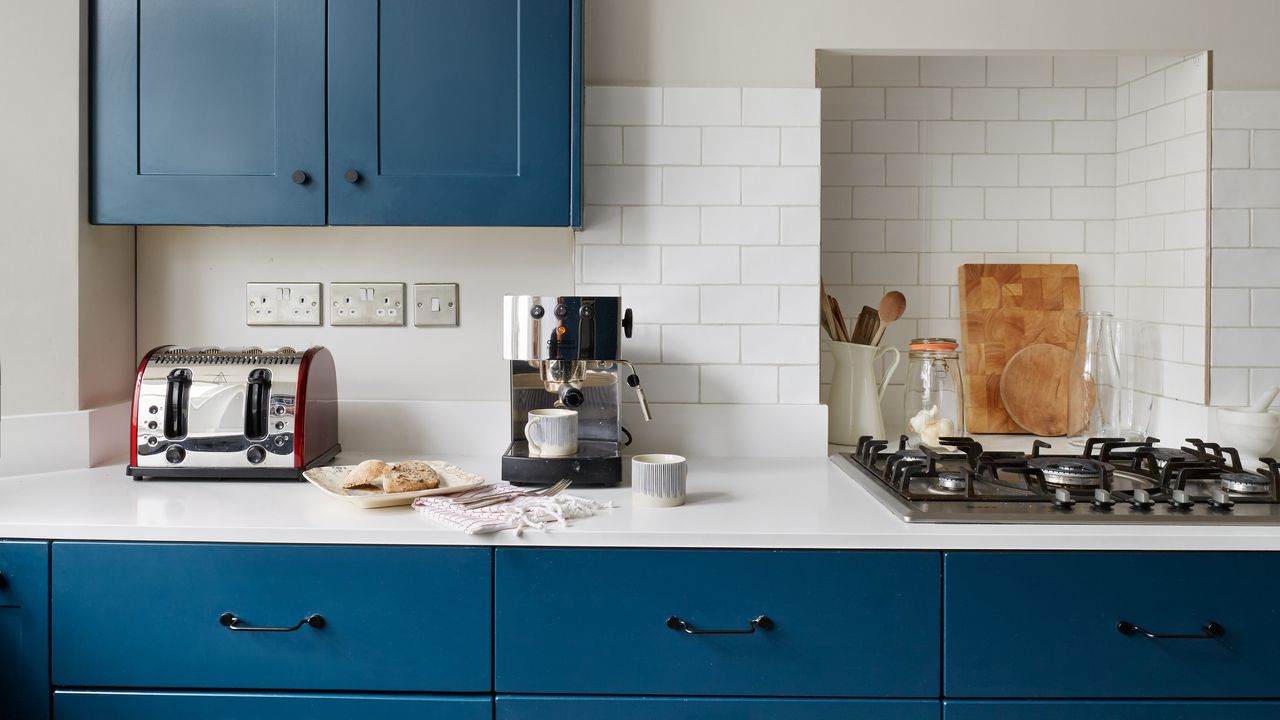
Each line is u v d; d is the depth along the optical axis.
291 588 1.50
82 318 1.97
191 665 1.51
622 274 2.14
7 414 1.93
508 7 1.94
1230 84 2.10
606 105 2.12
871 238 2.46
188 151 1.93
